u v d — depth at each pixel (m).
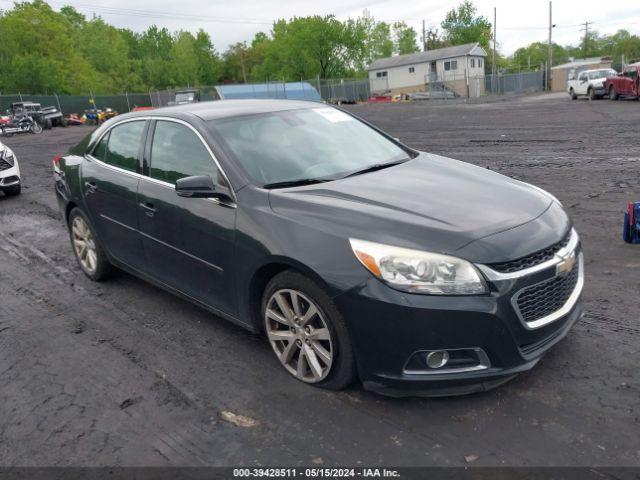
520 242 2.89
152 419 3.16
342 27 72.75
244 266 3.37
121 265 4.82
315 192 3.38
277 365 3.61
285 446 2.85
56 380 3.66
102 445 2.96
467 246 2.80
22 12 69.75
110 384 3.56
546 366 3.36
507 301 2.78
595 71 30.50
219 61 102.19
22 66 58.16
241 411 3.16
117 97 49.25
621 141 12.48
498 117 22.31
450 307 2.72
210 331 4.18
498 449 2.70
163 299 4.84
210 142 3.79
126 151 4.55
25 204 9.48
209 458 2.80
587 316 3.97
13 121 30.81
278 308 3.40
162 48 117.25
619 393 3.05
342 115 4.64
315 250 3.00
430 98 54.38
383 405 3.10
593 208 6.96
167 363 3.76
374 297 2.80
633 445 2.66
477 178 3.70
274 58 77.75
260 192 3.42
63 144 21.81
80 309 4.77
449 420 2.94
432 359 2.85
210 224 3.58
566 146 12.39
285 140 3.98
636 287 4.42
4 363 3.94
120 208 4.47
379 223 2.97
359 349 2.94
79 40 81.75
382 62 71.44
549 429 2.81
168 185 4.00
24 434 3.11
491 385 2.92
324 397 3.22
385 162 4.04
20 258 6.42
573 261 3.13
